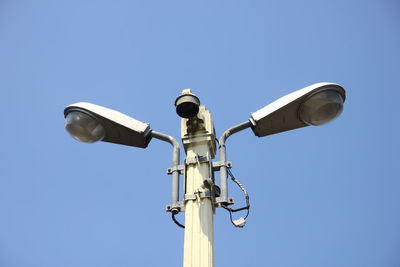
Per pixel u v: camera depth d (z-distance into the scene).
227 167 4.83
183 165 4.86
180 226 4.67
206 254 4.22
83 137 5.02
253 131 5.10
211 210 4.54
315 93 4.80
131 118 5.12
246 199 4.83
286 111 4.91
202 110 5.19
